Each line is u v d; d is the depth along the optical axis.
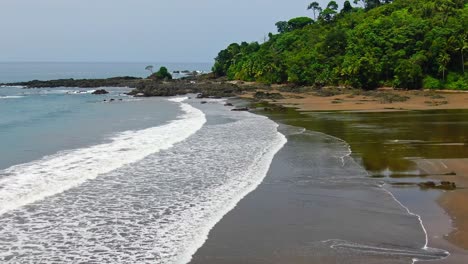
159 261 11.31
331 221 14.27
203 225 13.88
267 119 40.88
